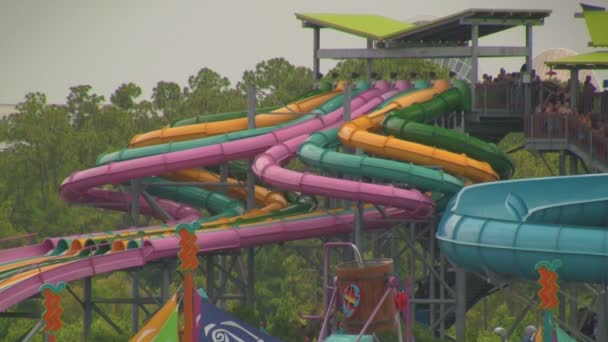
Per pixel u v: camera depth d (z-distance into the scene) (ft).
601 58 540.93
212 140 571.69
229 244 511.40
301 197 586.45
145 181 586.86
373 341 342.23
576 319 506.89
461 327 519.19
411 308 547.08
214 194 584.81
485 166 529.45
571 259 400.26
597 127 516.32
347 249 524.52
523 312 477.77
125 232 517.55
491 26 608.60
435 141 535.19
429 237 571.69
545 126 528.63
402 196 497.05
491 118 597.93
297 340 477.77
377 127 555.28
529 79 583.17
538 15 588.91
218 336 305.73
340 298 359.25
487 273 425.28
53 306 257.34
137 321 556.10
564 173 535.19
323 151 520.83
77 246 491.72
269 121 599.98
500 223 419.95
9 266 473.26
